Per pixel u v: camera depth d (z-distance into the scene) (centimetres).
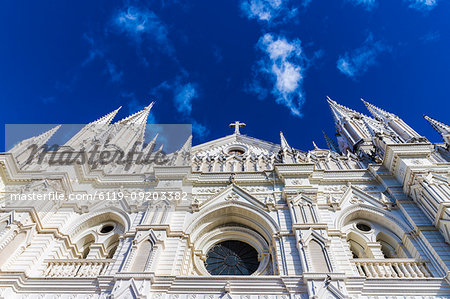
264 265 2038
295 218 2059
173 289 1650
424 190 2098
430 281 1650
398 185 2380
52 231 2053
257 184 2514
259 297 1616
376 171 2514
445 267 1733
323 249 1822
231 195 2391
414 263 1828
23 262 1841
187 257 1991
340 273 1645
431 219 2031
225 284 1659
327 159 2930
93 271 1852
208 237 2244
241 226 2308
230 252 2209
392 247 2133
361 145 3200
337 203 2252
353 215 2262
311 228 1952
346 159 2933
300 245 1859
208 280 1680
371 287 1641
